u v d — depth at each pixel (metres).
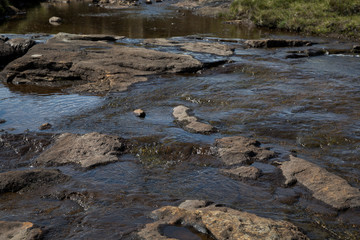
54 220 3.50
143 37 14.35
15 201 3.87
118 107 6.84
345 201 3.81
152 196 3.96
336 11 18.25
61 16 20.28
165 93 7.66
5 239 3.15
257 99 7.22
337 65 10.22
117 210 3.67
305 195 4.01
